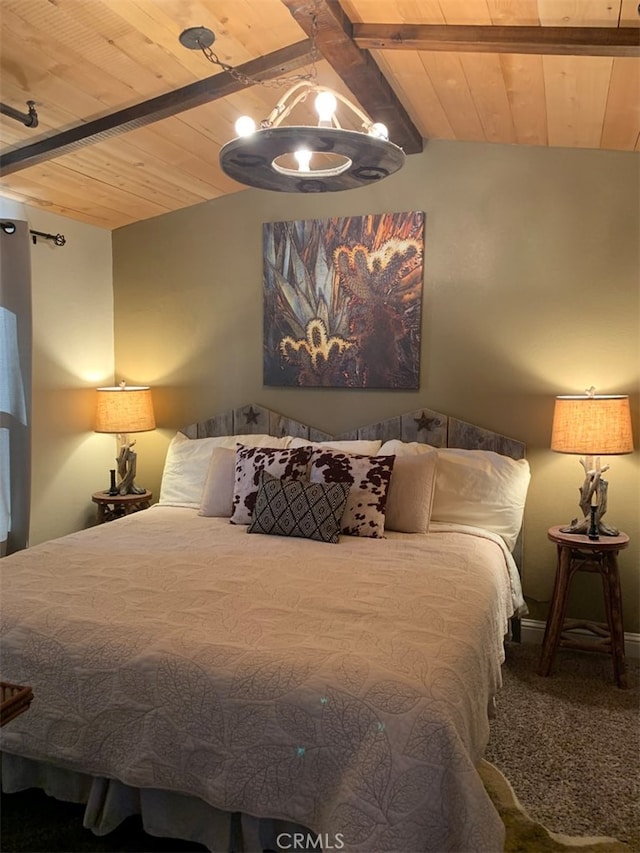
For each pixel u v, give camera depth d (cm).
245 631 189
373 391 366
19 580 231
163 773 173
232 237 390
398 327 356
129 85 256
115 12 211
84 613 202
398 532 307
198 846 189
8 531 338
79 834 195
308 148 176
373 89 263
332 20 216
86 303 399
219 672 172
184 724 171
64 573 239
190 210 398
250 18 226
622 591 320
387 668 168
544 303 329
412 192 349
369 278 359
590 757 233
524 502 326
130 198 369
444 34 224
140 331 417
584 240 320
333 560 257
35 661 189
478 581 237
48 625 196
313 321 373
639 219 310
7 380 336
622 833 195
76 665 185
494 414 342
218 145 318
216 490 338
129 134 294
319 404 378
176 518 333
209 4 215
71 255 387
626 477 318
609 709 266
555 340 328
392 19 225
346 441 354
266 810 162
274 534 296
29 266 335
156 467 420
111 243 419
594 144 308
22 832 195
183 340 407
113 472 387
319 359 374
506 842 189
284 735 162
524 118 292
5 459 337
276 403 388
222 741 168
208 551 269
